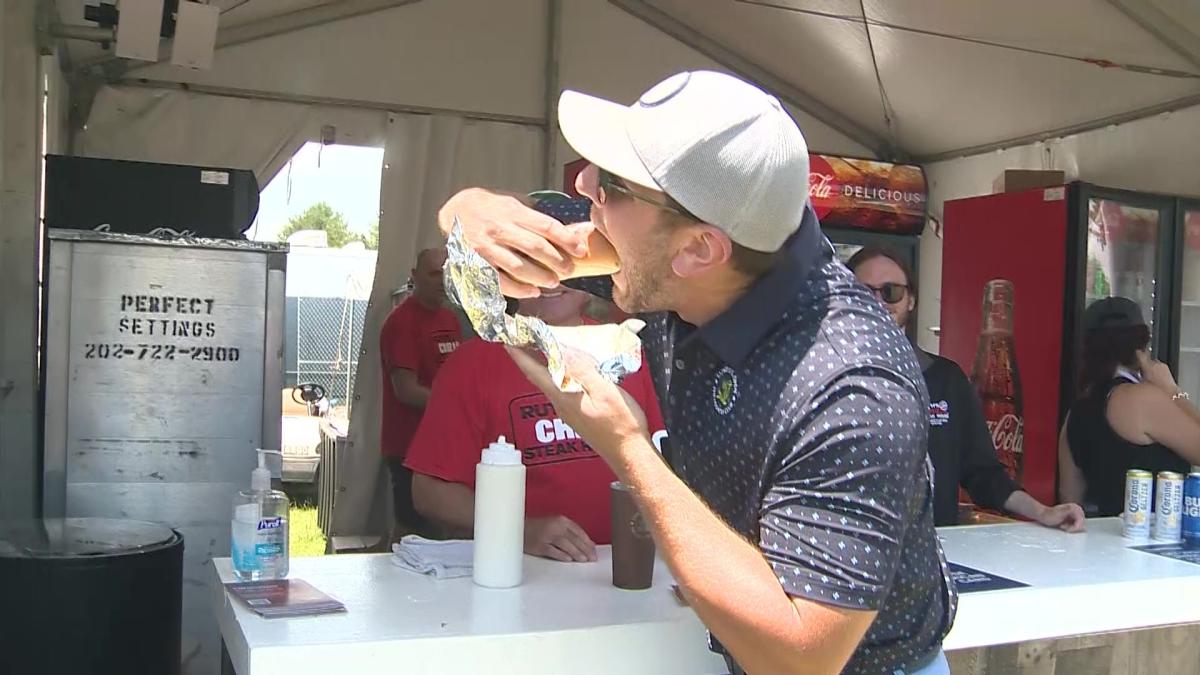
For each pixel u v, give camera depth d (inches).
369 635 46.5
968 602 59.2
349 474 169.5
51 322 101.7
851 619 33.4
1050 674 62.4
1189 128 142.2
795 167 35.8
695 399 41.7
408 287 160.4
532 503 72.7
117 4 125.6
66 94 147.3
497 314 37.1
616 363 40.1
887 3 144.2
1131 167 152.6
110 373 103.3
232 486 106.7
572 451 73.7
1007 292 154.9
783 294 37.9
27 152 116.6
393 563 61.4
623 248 37.9
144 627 71.4
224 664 56.4
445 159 170.6
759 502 38.8
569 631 48.8
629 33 179.9
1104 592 64.1
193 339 105.5
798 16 158.7
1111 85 148.9
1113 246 145.0
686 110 35.2
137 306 103.8
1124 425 108.4
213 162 158.1
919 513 40.8
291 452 251.1
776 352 37.8
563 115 39.0
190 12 127.2
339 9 162.6
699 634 51.3
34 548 69.3
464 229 42.1
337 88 164.7
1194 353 151.6
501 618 50.3
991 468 97.1
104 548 70.5
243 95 159.6
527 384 74.3
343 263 293.9
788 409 36.3
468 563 59.2
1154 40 133.3
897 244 174.6
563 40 176.4
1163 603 66.4
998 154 178.9
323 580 56.7
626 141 36.4
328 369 293.4
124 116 153.7
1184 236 145.9
